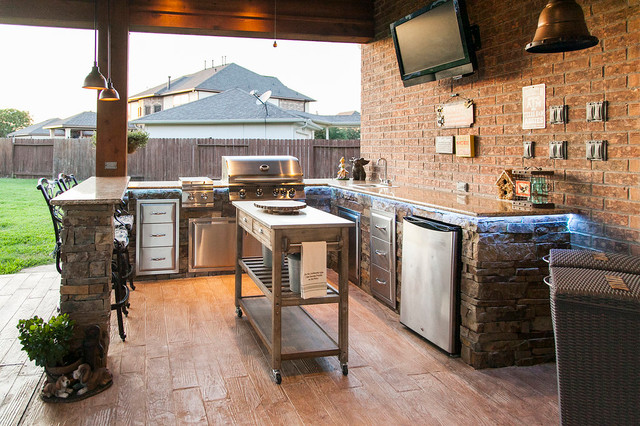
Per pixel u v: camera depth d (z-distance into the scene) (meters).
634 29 2.78
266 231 3.15
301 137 16.31
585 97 3.11
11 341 3.50
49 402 2.69
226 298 4.70
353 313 4.30
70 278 2.90
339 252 3.09
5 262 6.08
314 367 3.21
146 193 5.22
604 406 1.96
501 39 3.85
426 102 4.90
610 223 2.97
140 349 3.46
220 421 2.53
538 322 3.27
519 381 3.02
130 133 5.62
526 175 3.45
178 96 22.12
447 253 3.35
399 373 3.13
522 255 3.21
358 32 5.86
